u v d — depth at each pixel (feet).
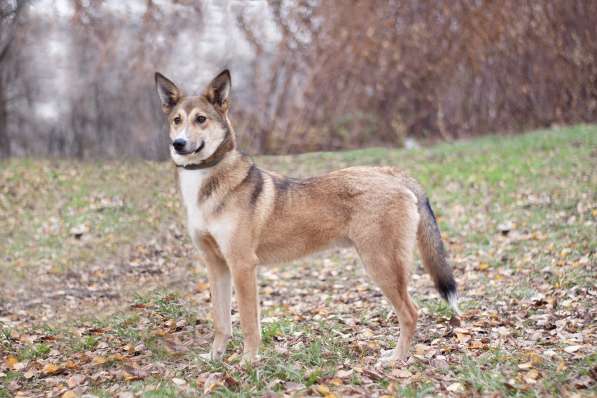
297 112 48.29
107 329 18.51
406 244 15.44
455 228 27.78
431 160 41.27
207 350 16.70
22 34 42.09
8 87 42.68
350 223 15.60
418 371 13.79
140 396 13.08
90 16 42.88
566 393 11.97
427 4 49.34
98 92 42.68
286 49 46.78
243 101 46.29
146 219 31.17
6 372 15.38
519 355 14.25
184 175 15.62
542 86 49.29
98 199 33.81
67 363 15.53
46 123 43.57
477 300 19.31
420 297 20.20
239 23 44.93
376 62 49.93
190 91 43.01
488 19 48.39
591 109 48.98
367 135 50.42
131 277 24.72
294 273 24.89
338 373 13.73
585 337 14.96
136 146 42.47
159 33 43.19
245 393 12.81
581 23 47.98
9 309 21.50
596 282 18.94
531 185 31.96
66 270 25.64
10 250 27.63
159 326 18.40
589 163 34.12
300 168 40.93
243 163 15.71
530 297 18.76
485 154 40.75
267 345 16.49
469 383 12.83
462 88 50.55
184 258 26.73
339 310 19.84
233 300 21.04
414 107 51.19
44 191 35.04
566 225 25.23
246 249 15.23
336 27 48.03
